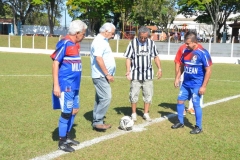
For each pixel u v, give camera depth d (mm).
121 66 18703
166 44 29109
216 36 38812
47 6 46625
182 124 5914
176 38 37562
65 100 4555
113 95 9148
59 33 52031
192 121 6445
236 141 5211
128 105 7875
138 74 6180
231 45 27562
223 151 4730
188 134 5539
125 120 5707
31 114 6656
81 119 6391
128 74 6273
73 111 4848
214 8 37469
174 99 8758
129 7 45250
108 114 6891
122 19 48594
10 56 24953
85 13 46125
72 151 4586
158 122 6328
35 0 44844
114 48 31547
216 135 5508
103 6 43438
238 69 18953
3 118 6289
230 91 10281
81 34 4602
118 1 43875
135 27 54719
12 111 6887
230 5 39312
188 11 42156
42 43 36062
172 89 10469
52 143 4910
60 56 4430
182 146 4906
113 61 5484
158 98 8852
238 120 6559
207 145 4984
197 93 5555
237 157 4504
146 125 6074
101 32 5359
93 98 8633
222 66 21156
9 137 5141
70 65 4516
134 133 5520
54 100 4625
